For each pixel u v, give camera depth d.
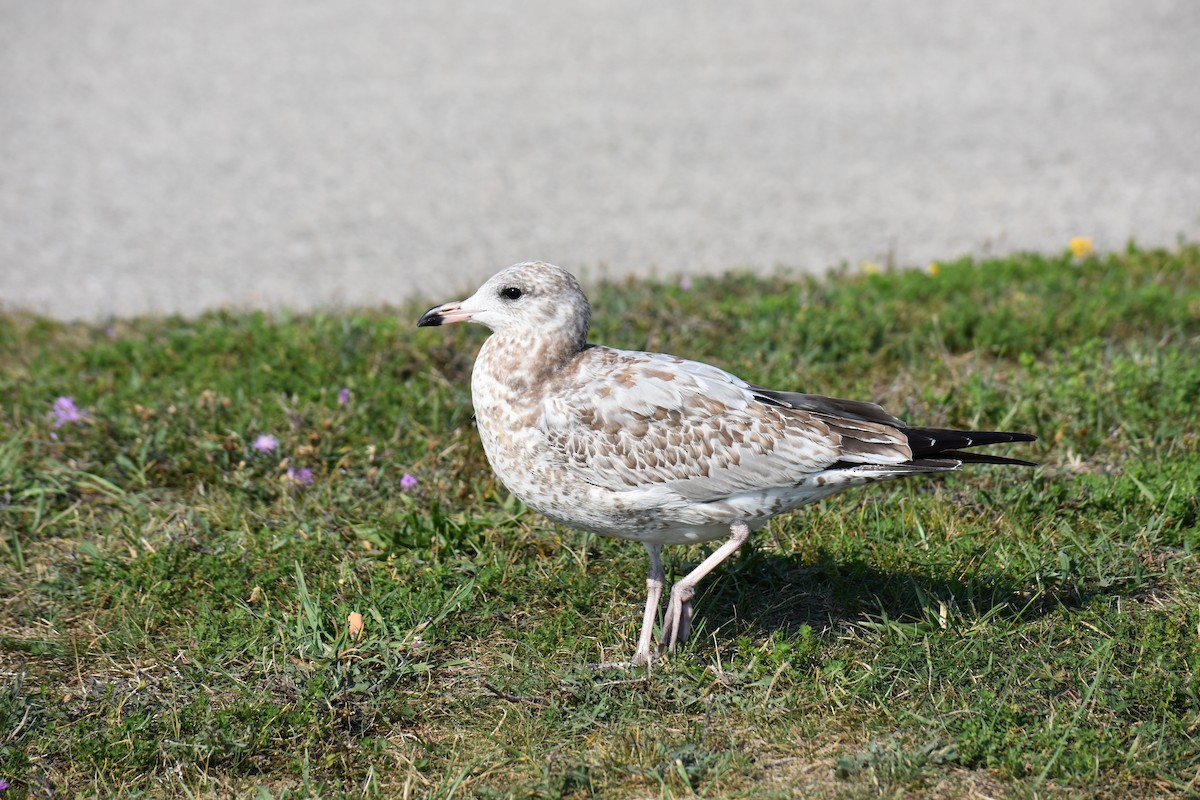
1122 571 9.51
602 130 25.31
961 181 21.92
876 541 10.07
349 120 26.27
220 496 11.03
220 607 9.59
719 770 7.61
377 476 11.16
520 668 8.74
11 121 26.47
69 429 11.96
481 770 7.80
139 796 7.64
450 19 34.06
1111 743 7.65
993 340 13.82
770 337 13.86
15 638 9.20
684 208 21.14
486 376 8.86
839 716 8.09
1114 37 30.41
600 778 7.66
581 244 19.56
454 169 23.45
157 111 27.08
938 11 33.44
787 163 23.19
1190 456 10.77
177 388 12.98
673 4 35.12
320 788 7.68
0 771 7.79
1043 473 11.05
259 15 34.88
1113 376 12.34
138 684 8.69
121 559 10.10
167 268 19.17
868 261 18.33
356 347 13.62
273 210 21.64
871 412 8.88
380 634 9.02
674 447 8.52
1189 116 24.73
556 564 9.98
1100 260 17.12
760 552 9.84
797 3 34.78
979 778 7.53
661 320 14.38
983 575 9.55
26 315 16.78
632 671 8.60
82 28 33.72
